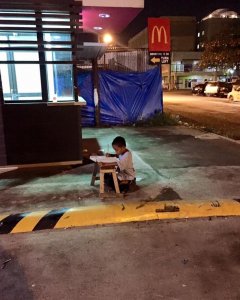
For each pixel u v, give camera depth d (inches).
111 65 535.8
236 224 155.5
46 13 228.1
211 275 116.8
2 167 244.8
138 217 160.6
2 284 113.7
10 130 239.9
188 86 2491.4
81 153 258.1
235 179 219.5
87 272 119.6
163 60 499.2
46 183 215.2
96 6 288.2
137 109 494.9
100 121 480.1
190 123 533.0
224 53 1395.2
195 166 253.3
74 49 235.3
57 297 106.3
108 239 142.9
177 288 109.9
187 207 169.6
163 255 130.0
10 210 171.9
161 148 322.7
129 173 193.2
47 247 137.2
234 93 1012.5
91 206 173.8
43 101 245.1
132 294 107.1
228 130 469.1
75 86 244.4
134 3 293.3
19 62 230.4
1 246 138.5
